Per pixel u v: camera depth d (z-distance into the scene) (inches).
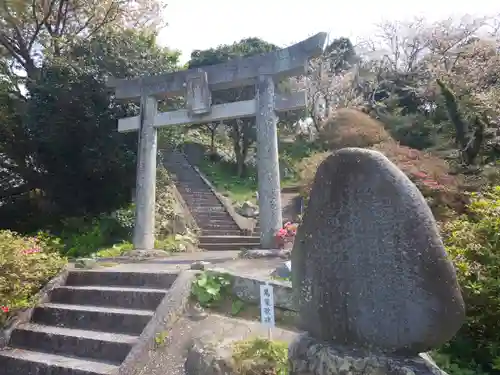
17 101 514.3
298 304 95.2
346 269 85.6
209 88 348.5
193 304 180.2
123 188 480.1
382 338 80.2
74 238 405.4
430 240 80.4
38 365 162.7
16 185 497.4
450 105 418.3
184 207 550.9
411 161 306.7
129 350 159.0
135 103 454.3
